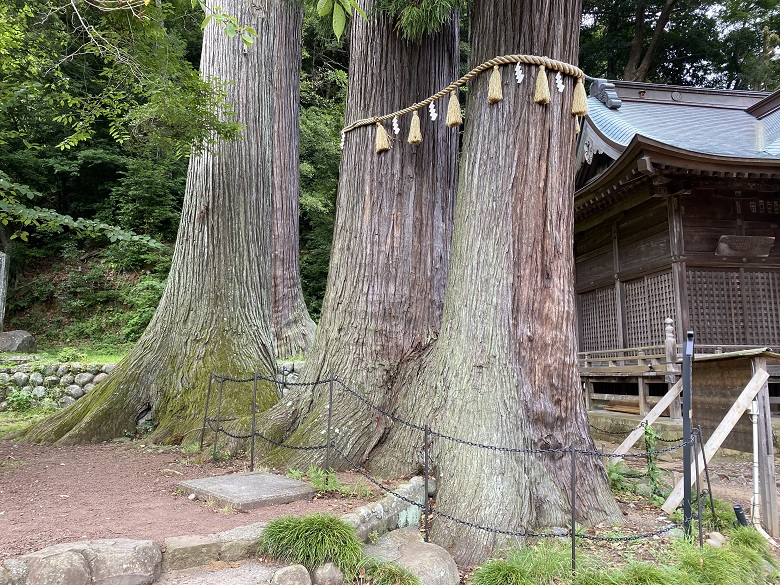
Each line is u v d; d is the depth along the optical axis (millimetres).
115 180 15445
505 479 3482
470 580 2994
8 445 5547
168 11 5875
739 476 5738
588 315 10648
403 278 4828
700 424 4680
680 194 7996
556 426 3830
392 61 5066
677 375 7051
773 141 10195
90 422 5695
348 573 2627
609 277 9750
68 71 10703
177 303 6336
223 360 6031
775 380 8125
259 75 7047
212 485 3842
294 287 9797
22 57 6184
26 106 10602
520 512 3400
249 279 6598
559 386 3871
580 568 2934
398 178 4926
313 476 4043
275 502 3537
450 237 5102
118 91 5977
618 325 9438
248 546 2736
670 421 6934
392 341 4734
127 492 3836
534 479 3609
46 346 11812
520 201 3891
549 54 3973
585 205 9453
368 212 4926
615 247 9586
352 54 5383
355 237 4984
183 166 15164
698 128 10945
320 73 16641
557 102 3973
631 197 8805
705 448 3875
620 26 24000
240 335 6273
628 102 12406
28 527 2902
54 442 5621
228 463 4754
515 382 3742
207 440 5250
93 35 5371
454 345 4023
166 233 14789
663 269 8352
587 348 10641
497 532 3080
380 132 4707
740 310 8109
